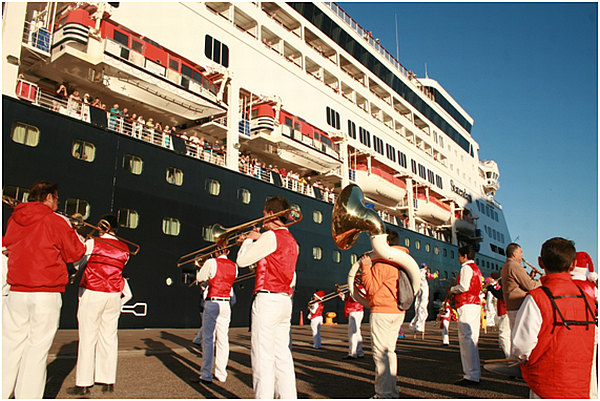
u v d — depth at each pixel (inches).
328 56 940.0
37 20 471.5
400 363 272.2
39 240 128.7
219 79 599.2
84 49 432.5
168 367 228.2
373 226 149.5
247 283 563.8
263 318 131.5
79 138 412.2
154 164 472.7
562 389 89.0
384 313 150.2
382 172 932.0
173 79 508.4
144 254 448.5
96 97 505.0
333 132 826.8
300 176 818.8
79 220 170.2
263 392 126.1
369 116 971.9
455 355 323.3
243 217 563.8
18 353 125.7
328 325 671.8
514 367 102.3
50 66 442.6
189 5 608.1
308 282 655.8
